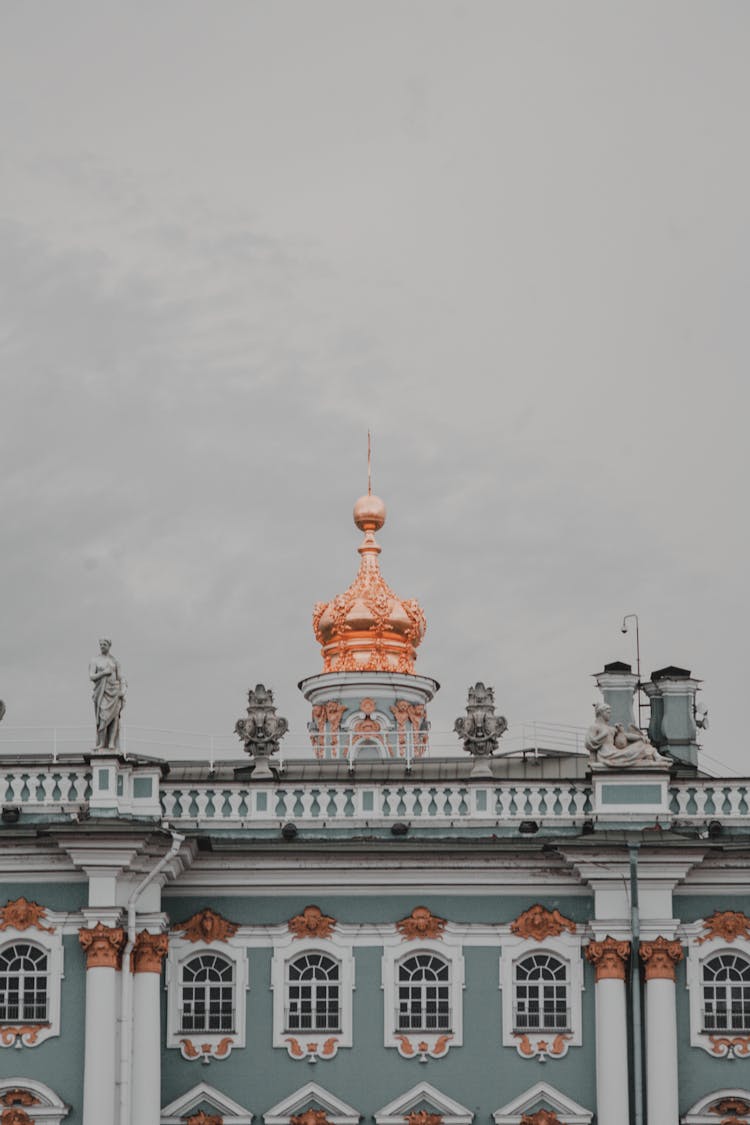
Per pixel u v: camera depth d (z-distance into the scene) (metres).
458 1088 81.69
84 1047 79.88
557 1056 81.81
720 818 83.19
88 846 80.00
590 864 81.69
